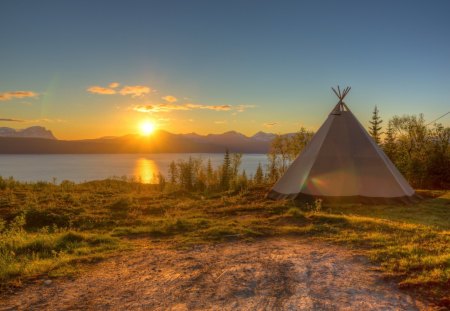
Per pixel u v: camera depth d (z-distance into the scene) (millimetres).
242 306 5664
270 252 8875
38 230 12852
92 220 14508
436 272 6523
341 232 10781
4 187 22922
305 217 13266
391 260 7605
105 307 5766
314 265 7629
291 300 5836
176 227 12422
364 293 6059
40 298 6168
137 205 17609
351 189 17234
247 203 18047
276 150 37375
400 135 38406
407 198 17438
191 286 6613
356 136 18938
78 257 8578
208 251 9203
